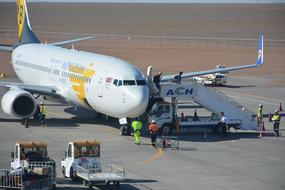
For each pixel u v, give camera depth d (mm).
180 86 92938
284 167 72812
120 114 87375
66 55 107812
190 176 67500
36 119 102375
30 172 59938
